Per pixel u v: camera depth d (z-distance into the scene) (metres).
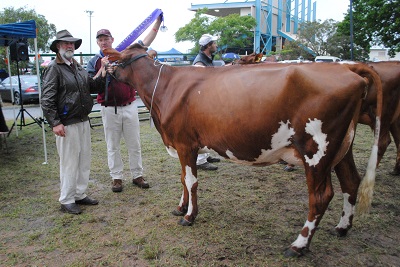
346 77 2.78
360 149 6.72
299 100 2.84
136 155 4.88
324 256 3.14
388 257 3.12
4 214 4.12
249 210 4.16
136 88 4.01
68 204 4.17
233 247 3.33
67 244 3.44
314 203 3.01
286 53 29.89
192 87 3.46
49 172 5.77
